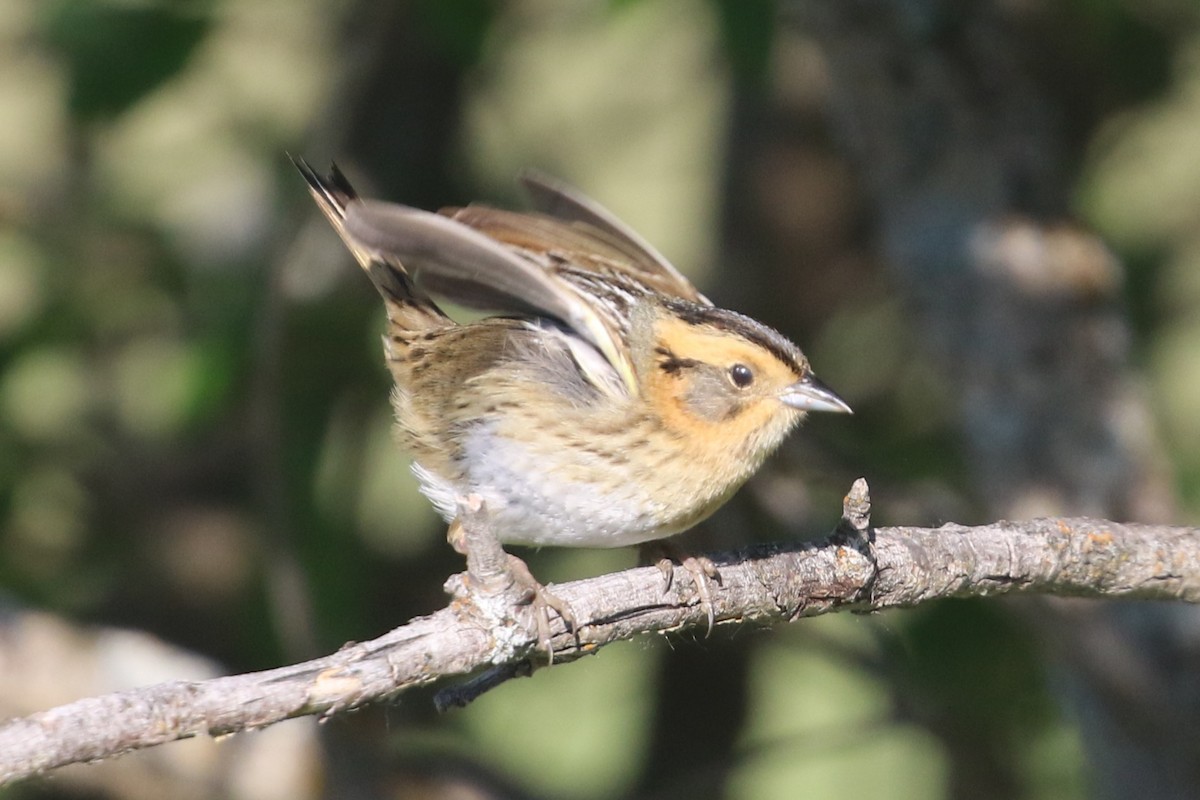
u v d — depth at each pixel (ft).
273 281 37.52
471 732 43.50
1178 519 36.24
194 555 43.21
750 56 34.30
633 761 46.09
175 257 41.50
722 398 28.99
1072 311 36.52
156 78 36.70
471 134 44.14
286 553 37.55
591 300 29.48
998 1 36.81
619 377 28.37
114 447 42.78
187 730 19.76
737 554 25.25
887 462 40.96
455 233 25.03
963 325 37.01
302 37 43.11
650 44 46.60
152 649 37.22
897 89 36.86
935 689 39.93
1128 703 35.45
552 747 47.65
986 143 36.70
